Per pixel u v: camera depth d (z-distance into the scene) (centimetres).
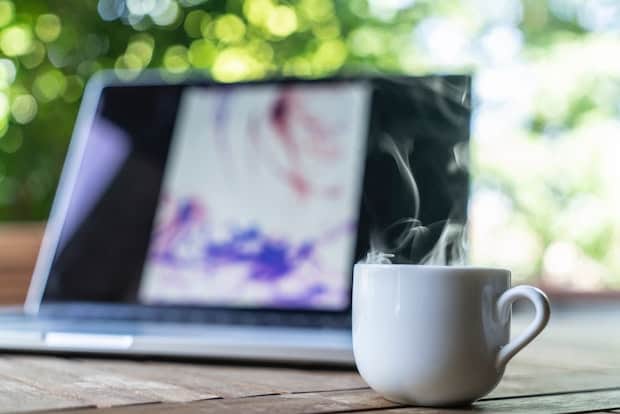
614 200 342
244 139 94
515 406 51
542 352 93
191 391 54
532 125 342
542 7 345
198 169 94
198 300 86
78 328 79
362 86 91
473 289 50
